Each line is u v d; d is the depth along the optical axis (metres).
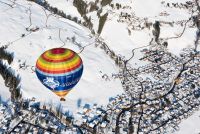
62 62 110.06
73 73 111.69
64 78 111.00
